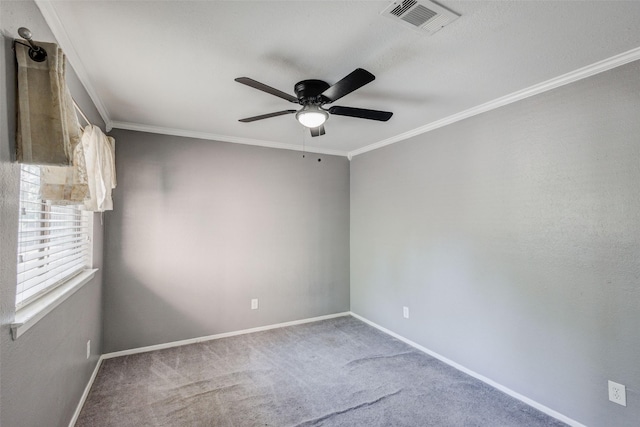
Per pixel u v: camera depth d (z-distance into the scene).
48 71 1.24
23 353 1.27
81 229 2.35
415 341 3.30
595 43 1.72
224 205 3.58
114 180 2.59
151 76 2.12
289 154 4.00
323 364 2.88
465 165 2.81
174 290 3.30
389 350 3.21
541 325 2.24
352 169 4.36
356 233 4.29
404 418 2.12
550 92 2.21
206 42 1.72
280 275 3.90
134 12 1.47
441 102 2.58
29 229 1.48
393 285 3.62
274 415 2.13
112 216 3.05
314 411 2.18
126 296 3.09
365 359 2.99
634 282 1.82
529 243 2.33
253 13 1.48
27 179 1.44
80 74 2.01
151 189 3.22
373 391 2.44
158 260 3.24
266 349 3.20
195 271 3.41
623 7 1.42
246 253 3.69
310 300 4.09
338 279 4.30
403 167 3.50
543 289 2.24
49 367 1.56
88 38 1.68
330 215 4.26
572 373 2.07
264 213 3.81
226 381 2.56
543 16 1.49
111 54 1.84
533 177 2.31
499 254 2.53
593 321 1.98
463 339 2.80
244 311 3.67
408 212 3.43
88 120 2.16
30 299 1.47
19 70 1.18
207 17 1.51
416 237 3.32
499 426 2.05
